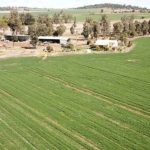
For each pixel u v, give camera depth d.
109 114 56.84
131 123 52.62
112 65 100.44
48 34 173.38
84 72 90.31
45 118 54.19
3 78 82.69
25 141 44.75
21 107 60.16
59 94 69.06
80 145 43.69
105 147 43.25
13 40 154.50
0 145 43.53
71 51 123.69
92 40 166.00
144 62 106.06
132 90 72.69
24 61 104.81
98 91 71.69
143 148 43.22
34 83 78.12
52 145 43.50
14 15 166.12
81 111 58.19
